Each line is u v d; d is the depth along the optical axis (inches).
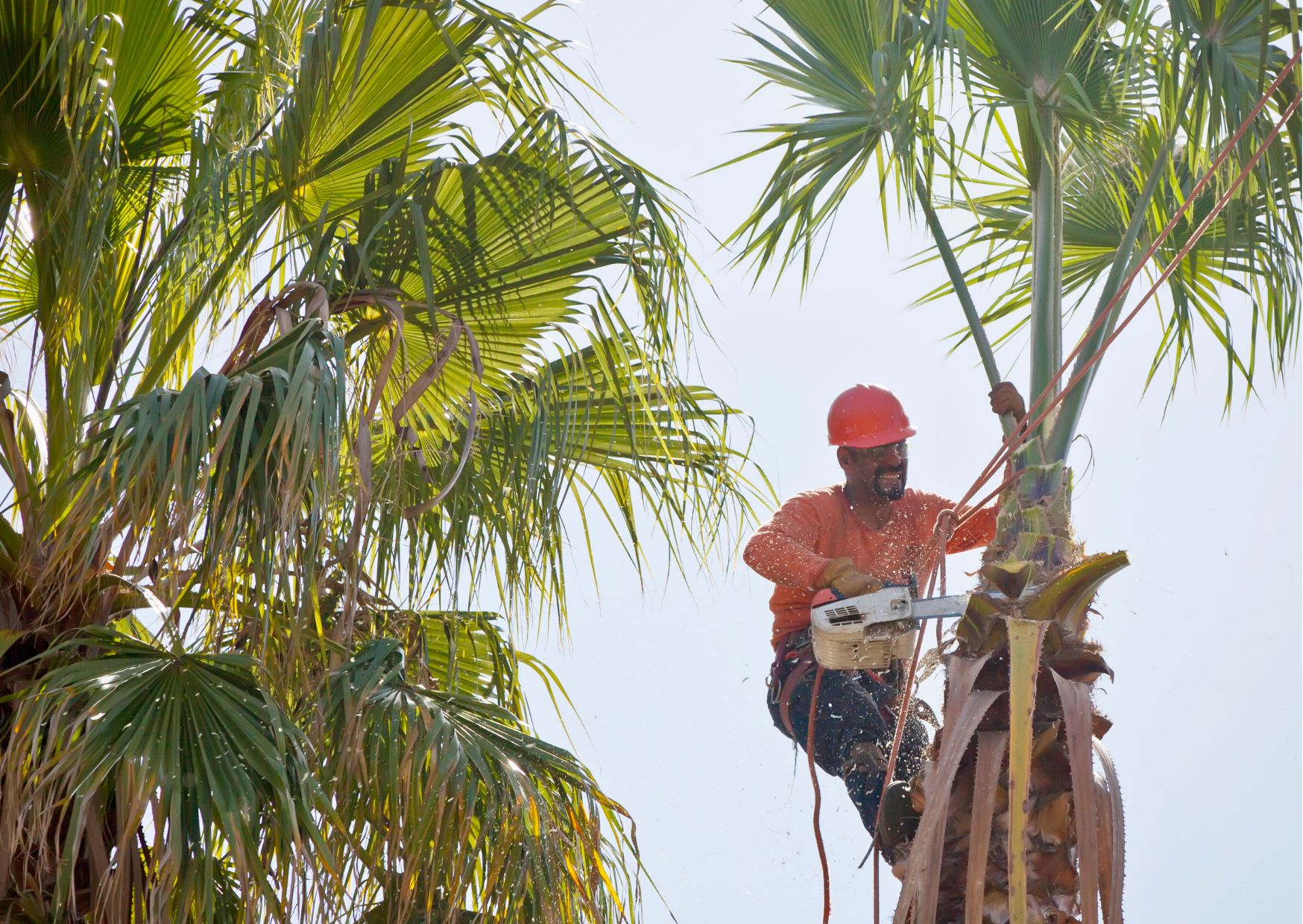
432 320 376.5
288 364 352.8
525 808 358.9
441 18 408.5
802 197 430.6
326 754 360.2
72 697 333.1
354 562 367.6
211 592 367.2
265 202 427.2
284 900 322.7
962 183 397.4
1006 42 384.5
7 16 376.8
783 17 425.4
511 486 458.9
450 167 413.7
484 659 481.4
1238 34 367.2
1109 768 286.2
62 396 401.1
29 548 377.7
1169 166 393.7
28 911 340.5
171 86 429.7
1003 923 285.0
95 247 381.4
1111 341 313.0
